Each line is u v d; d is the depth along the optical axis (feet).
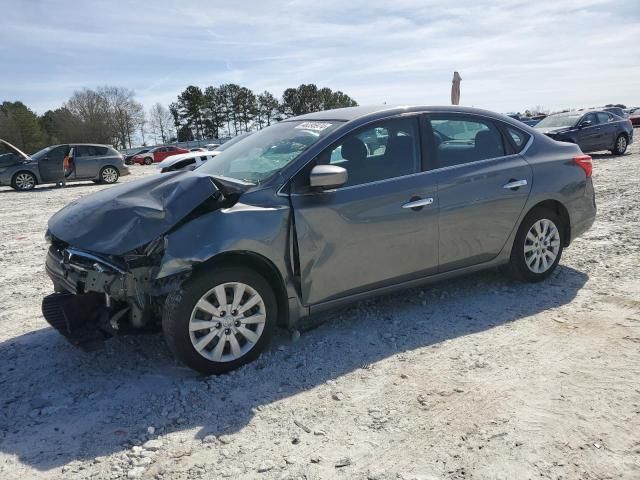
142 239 10.25
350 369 11.18
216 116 290.35
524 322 13.08
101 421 9.65
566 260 17.85
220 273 10.79
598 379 10.26
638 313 13.15
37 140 256.32
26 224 33.30
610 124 55.47
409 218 12.87
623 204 27.17
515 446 8.40
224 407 9.95
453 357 11.48
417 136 13.50
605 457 8.05
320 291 12.02
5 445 9.04
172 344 10.66
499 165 14.47
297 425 9.29
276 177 11.80
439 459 8.20
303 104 287.89
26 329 14.28
